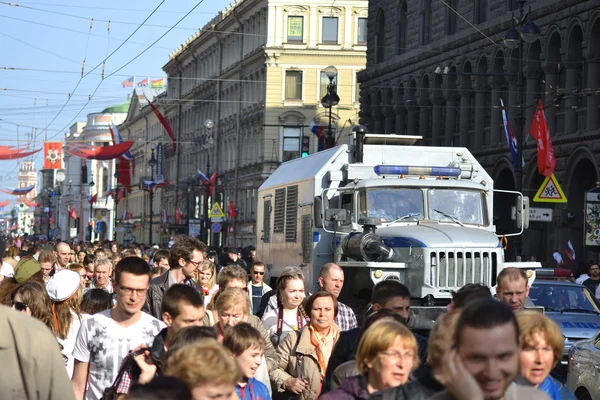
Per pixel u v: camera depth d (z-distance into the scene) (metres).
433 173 39.59
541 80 84.38
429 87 102.12
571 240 79.75
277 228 46.00
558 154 80.25
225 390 10.55
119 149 135.50
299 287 24.67
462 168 40.12
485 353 9.39
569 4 77.50
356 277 38.19
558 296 38.44
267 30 158.12
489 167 91.25
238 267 25.02
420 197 38.88
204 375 10.45
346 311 25.36
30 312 20.09
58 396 11.77
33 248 57.66
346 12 158.00
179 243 27.02
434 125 101.44
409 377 14.20
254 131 163.88
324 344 21.03
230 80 175.50
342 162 40.41
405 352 13.80
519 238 60.25
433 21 102.19
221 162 181.00
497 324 9.45
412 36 107.12
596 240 56.81
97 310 23.41
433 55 101.00
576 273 76.31
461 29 96.38
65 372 11.87
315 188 40.22
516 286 20.22
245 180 164.75
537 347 13.93
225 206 174.12
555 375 31.84
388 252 36.50
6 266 36.03
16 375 11.59
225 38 180.62
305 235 41.41
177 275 27.00
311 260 40.28
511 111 86.50
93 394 18.06
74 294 21.08
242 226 164.12
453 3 99.00
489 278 36.56
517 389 9.88
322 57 157.88
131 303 17.97
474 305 9.66
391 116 112.94
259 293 38.06
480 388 9.01
